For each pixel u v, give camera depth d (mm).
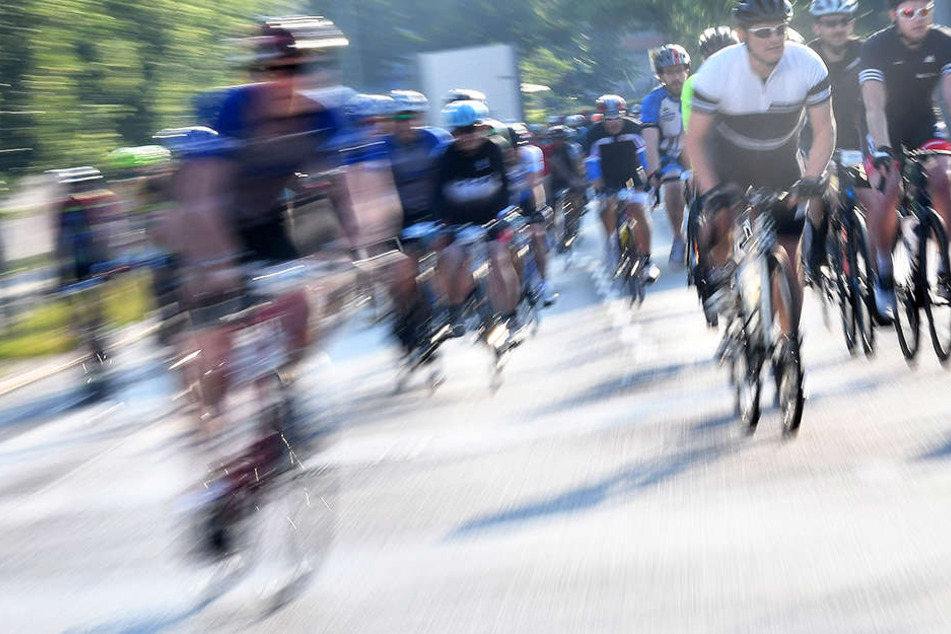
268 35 9758
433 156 19156
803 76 13688
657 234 40312
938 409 13750
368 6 106562
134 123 42062
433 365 18234
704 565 9695
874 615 8445
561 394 16906
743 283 13477
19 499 15023
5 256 40938
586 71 131125
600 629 8641
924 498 10781
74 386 25062
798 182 12844
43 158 37969
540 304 23656
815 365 16828
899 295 15883
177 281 10930
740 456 12711
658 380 17031
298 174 10070
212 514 9852
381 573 10359
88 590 10938
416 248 18375
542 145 37531
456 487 12805
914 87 16547
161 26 43312
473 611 9258
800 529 10312
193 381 10062
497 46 58938
